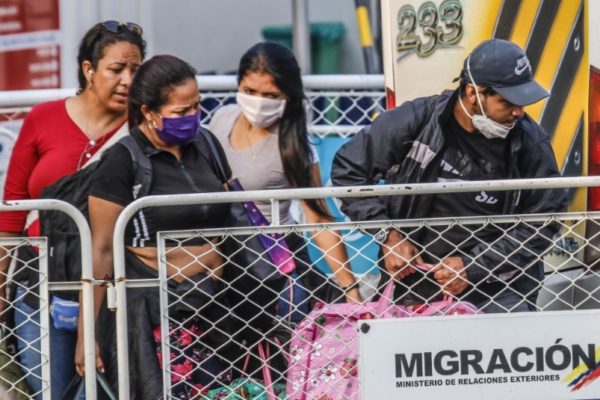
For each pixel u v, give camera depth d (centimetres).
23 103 1989
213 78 2022
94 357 1445
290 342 1495
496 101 1473
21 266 1541
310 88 2066
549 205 1514
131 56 1639
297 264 1584
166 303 1452
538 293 1580
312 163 1697
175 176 1511
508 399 1447
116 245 1434
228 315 1467
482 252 1482
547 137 1545
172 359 1470
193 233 1445
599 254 1627
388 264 1486
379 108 2069
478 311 1491
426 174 1533
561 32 1756
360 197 1504
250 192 1438
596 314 1449
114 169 1494
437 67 1758
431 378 1445
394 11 1778
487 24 1750
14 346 1523
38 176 1634
